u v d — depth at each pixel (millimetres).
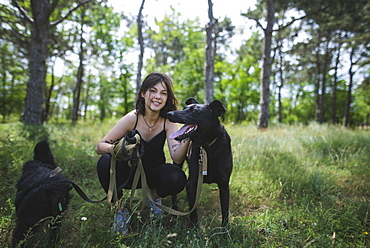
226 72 20625
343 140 5836
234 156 4332
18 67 15055
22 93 17641
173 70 20516
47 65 15844
